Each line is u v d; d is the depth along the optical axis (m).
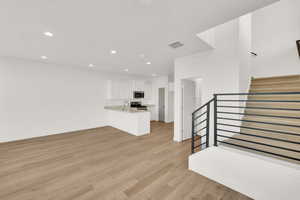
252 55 4.66
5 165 2.43
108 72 5.78
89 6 1.56
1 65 3.54
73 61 4.07
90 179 2.03
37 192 1.73
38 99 4.13
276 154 1.58
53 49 3.04
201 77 3.51
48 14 1.72
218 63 2.99
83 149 3.22
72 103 4.83
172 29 2.12
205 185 1.90
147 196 1.67
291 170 1.50
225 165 1.91
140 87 6.80
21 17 1.79
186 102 4.08
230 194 1.74
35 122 4.09
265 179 1.62
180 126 3.84
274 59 4.29
